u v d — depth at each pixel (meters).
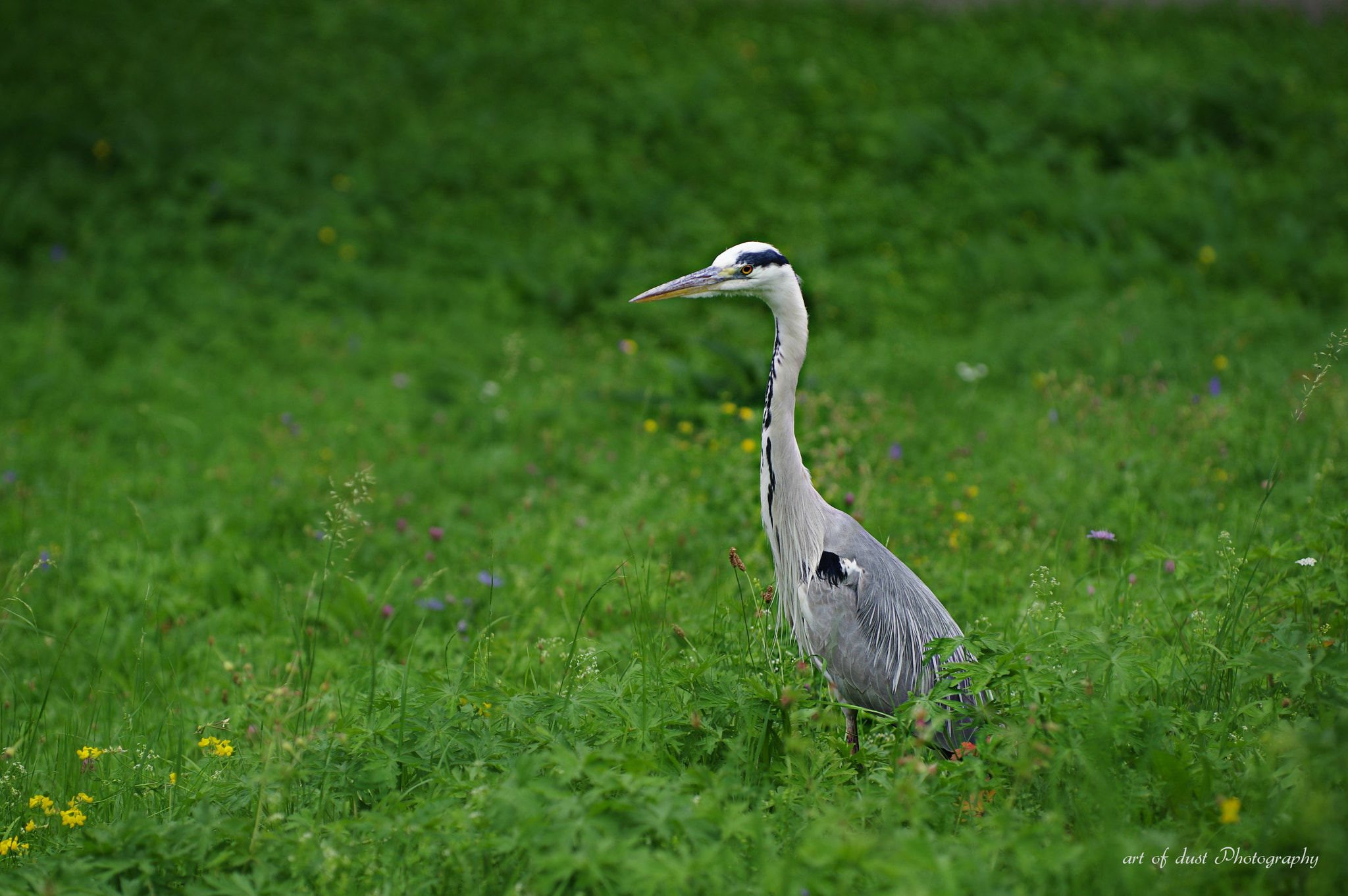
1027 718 5.77
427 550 11.30
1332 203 20.39
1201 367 14.68
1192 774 5.57
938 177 21.31
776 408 7.60
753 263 7.46
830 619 7.30
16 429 14.26
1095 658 6.12
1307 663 5.75
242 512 11.98
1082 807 5.43
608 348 17.31
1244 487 11.02
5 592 10.02
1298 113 23.03
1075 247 19.28
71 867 5.27
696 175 21.61
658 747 6.18
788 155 22.28
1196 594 7.85
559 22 27.67
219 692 8.70
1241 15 29.98
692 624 8.30
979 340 16.55
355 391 15.85
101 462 13.41
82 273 18.52
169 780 6.79
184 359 16.70
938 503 10.87
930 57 26.31
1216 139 22.89
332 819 6.13
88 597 10.42
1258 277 18.70
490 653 8.17
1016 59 26.27
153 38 25.97
